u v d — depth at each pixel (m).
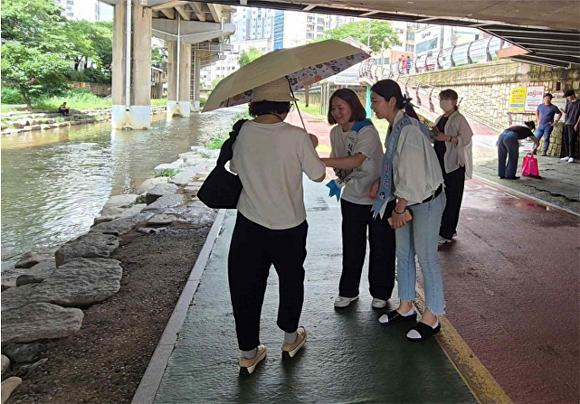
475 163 12.59
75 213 8.94
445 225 5.88
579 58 12.91
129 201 9.19
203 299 4.19
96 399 2.91
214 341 3.49
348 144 3.76
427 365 3.19
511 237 6.23
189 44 50.50
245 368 3.09
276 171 2.86
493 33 11.45
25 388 3.02
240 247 2.99
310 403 2.80
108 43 59.50
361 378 3.04
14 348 3.44
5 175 12.40
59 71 32.56
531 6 7.93
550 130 13.51
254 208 2.92
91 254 5.50
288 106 2.96
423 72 28.06
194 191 9.32
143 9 29.91
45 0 35.50
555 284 4.64
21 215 8.72
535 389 2.95
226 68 147.25
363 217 3.87
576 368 3.18
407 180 3.21
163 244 6.00
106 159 15.68
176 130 28.72
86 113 33.75
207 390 2.92
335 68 3.65
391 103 3.39
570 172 11.16
